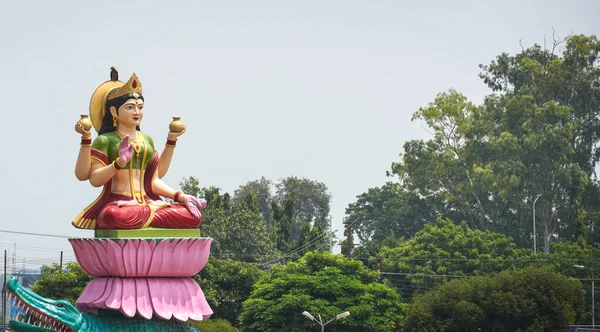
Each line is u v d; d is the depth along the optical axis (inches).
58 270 2615.7
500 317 2463.1
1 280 3351.4
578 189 3909.9
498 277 2532.0
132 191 1328.7
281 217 3897.6
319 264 2677.2
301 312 2464.3
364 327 2476.6
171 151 1389.0
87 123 1288.1
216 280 2773.1
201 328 2384.4
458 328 2463.1
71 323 1255.5
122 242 1268.5
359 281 2613.2
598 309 3127.5
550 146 3907.5
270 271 3137.3
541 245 4035.4
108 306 1263.5
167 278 1312.7
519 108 4033.0
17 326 1256.8
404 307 2613.2
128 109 1339.8
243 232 3225.9
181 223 1333.7
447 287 2536.9
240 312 2783.0
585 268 3122.5
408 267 3329.2
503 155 3983.8
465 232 3494.1
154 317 1299.2
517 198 3956.7
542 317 2427.4
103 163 1320.1
